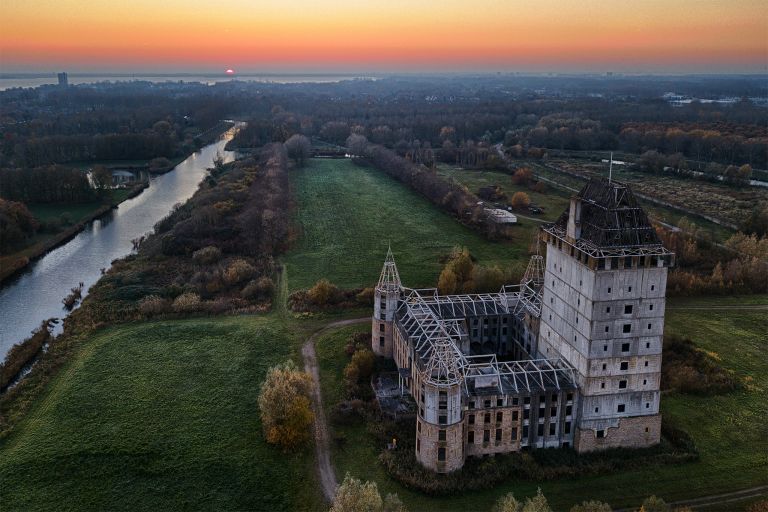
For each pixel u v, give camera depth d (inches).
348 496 3503.9
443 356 4419.3
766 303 7647.6
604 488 4244.6
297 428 4665.4
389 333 6063.0
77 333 6638.8
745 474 4379.9
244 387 5516.7
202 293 7746.1
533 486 4274.1
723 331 6806.1
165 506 4101.9
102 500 4146.2
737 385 5610.2
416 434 4527.6
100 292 7815.0
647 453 4613.7
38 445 4650.6
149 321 6973.4
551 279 5078.7
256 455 4584.2
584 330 4485.7
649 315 4443.9
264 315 7194.9
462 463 4443.9
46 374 5762.8
